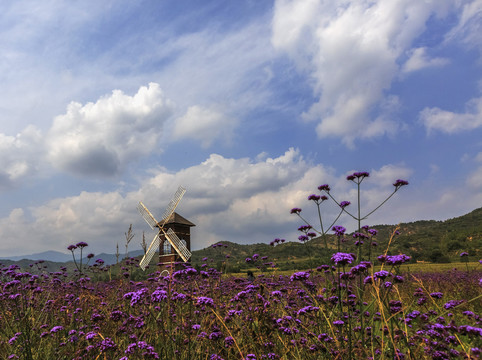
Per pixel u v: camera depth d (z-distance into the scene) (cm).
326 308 589
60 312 791
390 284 453
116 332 579
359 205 599
